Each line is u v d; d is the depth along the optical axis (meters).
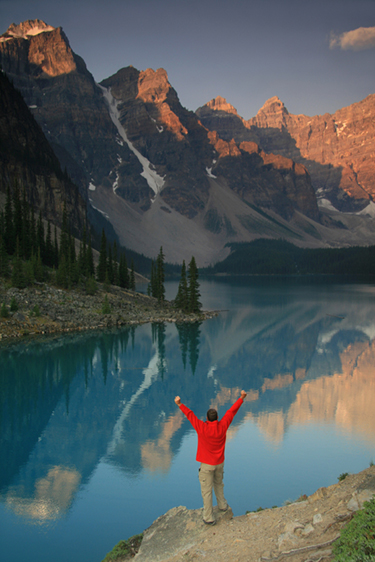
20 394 45.06
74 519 21.33
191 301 115.81
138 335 81.75
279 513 11.98
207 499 12.00
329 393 46.28
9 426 35.56
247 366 60.03
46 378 51.59
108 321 90.56
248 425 35.72
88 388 47.53
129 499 23.42
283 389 48.00
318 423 36.28
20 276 87.69
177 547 11.56
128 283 141.25
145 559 11.53
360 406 41.38
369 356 66.88
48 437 33.06
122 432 34.25
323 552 9.08
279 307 136.75
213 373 55.81
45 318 82.50
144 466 27.83
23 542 19.41
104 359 61.91
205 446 11.93
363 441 31.91
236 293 195.12
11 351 64.56
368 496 10.74
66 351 65.88
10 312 79.38
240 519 12.21
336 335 86.19
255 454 29.44
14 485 25.17
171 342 77.31
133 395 45.16
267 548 10.07
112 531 20.19
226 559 10.16
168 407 40.97
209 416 12.02
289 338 82.88
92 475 26.48
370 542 8.53
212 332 88.94
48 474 26.61
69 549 18.80
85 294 102.38
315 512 11.29
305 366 60.16
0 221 111.94
